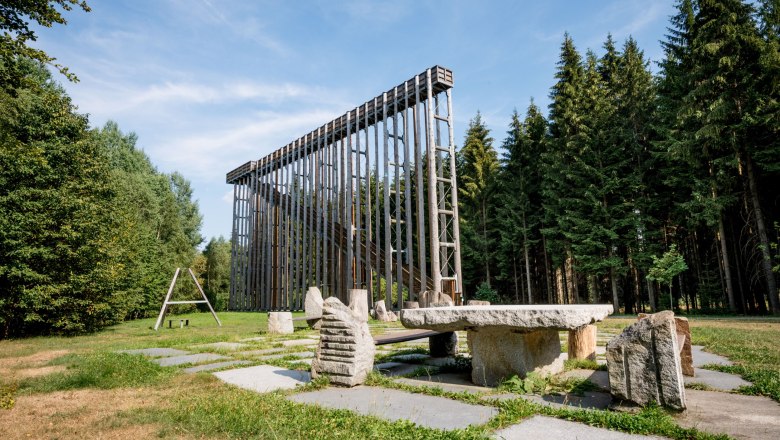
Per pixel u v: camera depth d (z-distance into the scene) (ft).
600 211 89.56
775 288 62.34
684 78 72.64
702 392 16.99
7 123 45.85
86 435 12.50
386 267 83.30
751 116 63.16
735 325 46.26
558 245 101.60
